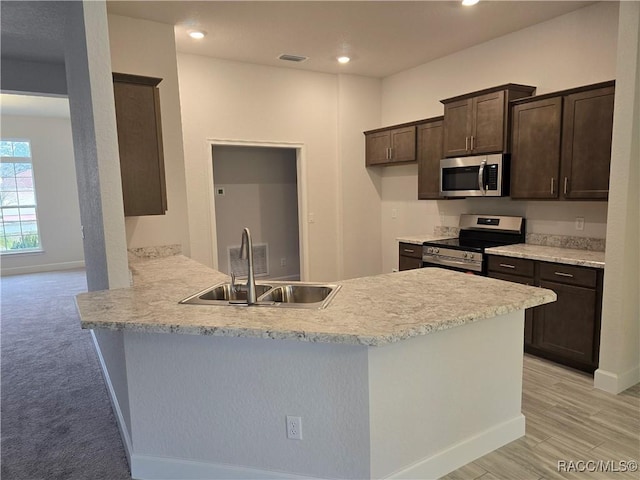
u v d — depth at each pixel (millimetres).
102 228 2418
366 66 5242
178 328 1751
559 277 3346
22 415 2850
